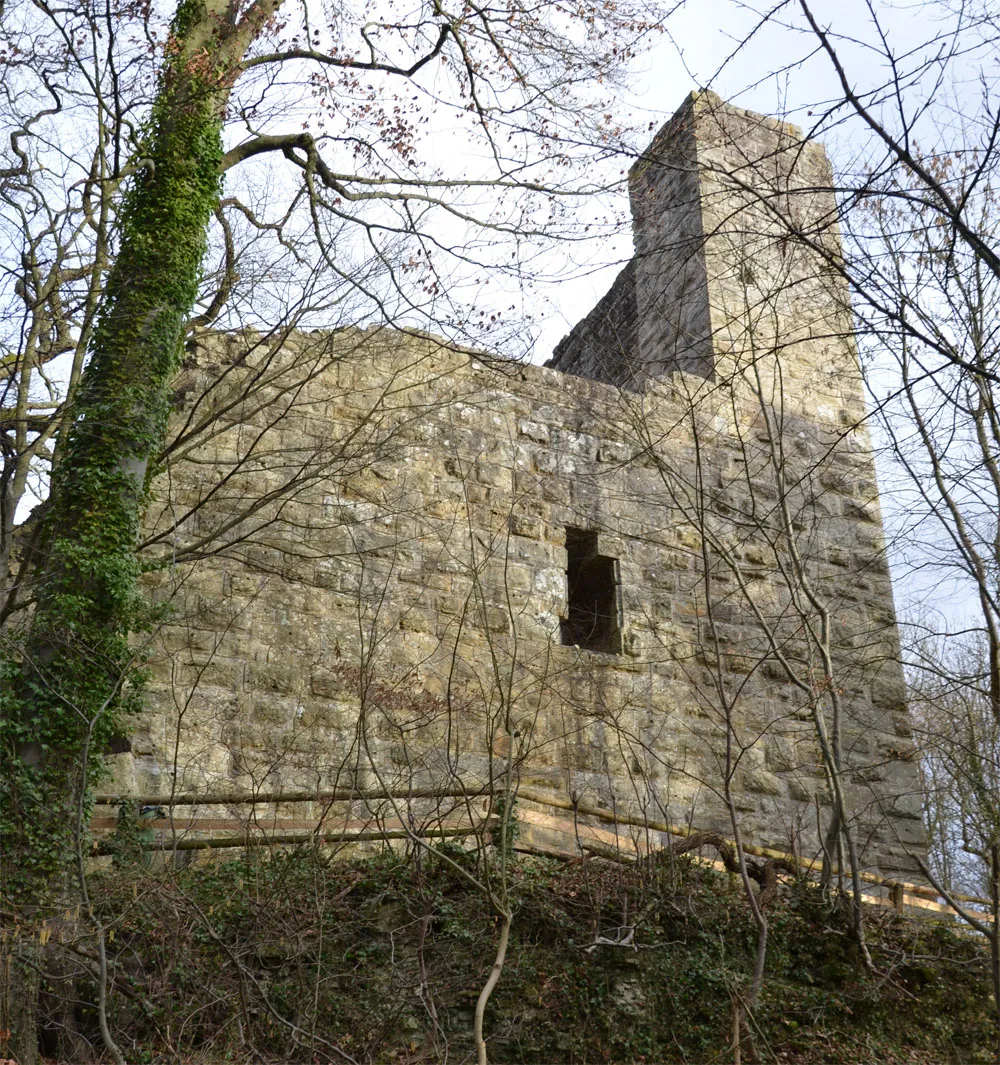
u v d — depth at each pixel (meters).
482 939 8.85
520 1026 8.65
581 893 9.42
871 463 13.22
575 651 13.11
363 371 13.35
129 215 11.29
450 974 8.66
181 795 9.88
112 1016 7.89
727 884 10.23
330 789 10.80
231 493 12.18
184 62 11.77
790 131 16.27
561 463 14.02
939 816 14.54
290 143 12.46
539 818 10.43
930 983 10.23
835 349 16.00
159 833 9.22
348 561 12.35
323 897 8.44
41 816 8.70
